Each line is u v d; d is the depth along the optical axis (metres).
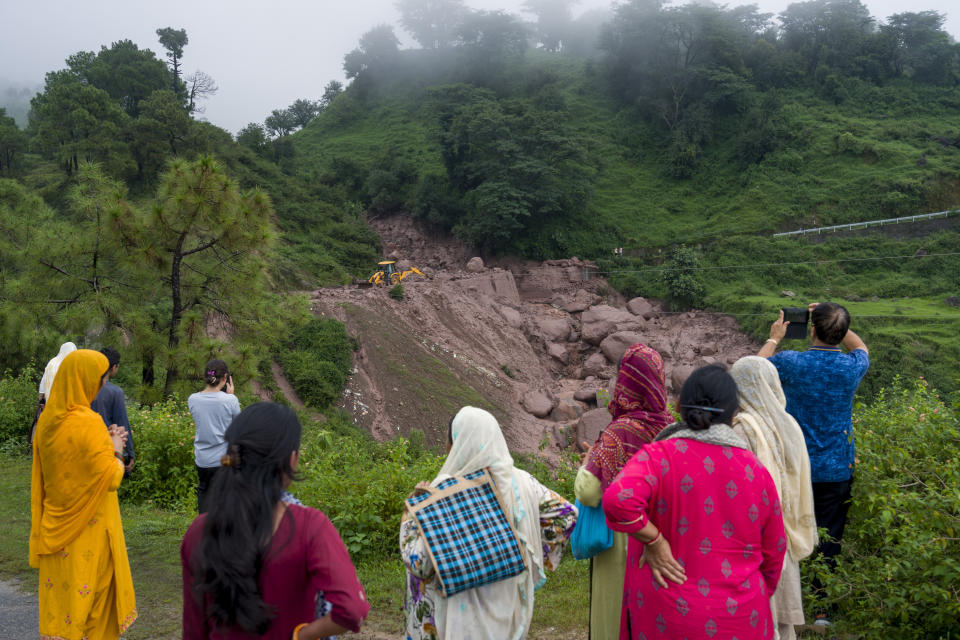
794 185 62.78
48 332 15.73
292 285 46.97
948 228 55.19
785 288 52.69
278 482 2.25
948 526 3.93
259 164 62.66
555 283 55.16
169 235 15.20
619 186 69.00
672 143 71.25
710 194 66.31
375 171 69.62
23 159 65.81
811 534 3.62
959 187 57.62
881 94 72.12
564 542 2.99
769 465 3.54
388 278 43.78
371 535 6.45
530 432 35.00
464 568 2.66
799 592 3.64
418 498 2.81
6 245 16.67
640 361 3.26
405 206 67.50
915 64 74.50
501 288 50.62
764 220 60.09
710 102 71.06
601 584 3.34
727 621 2.48
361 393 32.41
